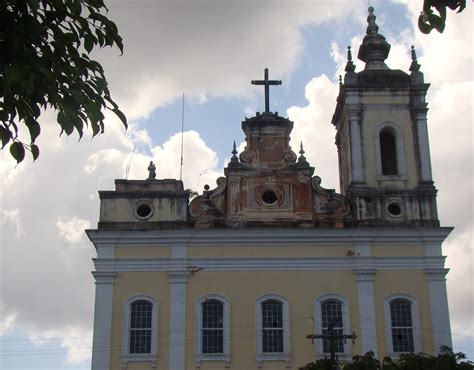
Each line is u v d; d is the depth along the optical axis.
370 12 37.12
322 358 29.27
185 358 29.75
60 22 7.08
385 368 25.70
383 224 32.06
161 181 32.41
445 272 31.30
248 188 32.56
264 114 33.81
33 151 6.71
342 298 30.75
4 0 6.64
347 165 34.66
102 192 32.03
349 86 34.16
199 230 31.27
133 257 31.09
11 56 6.72
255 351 29.89
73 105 6.99
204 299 30.59
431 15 6.64
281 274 31.05
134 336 30.14
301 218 32.09
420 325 30.56
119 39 7.42
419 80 34.38
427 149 33.50
